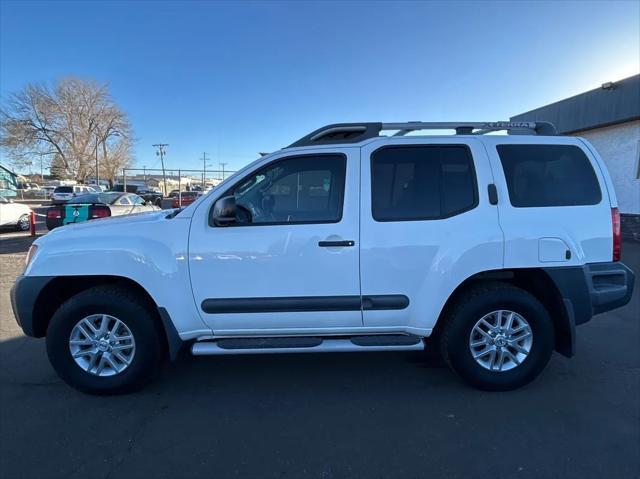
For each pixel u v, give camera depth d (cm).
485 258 323
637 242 1141
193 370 384
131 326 327
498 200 332
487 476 241
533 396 331
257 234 323
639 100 1088
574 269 330
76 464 253
